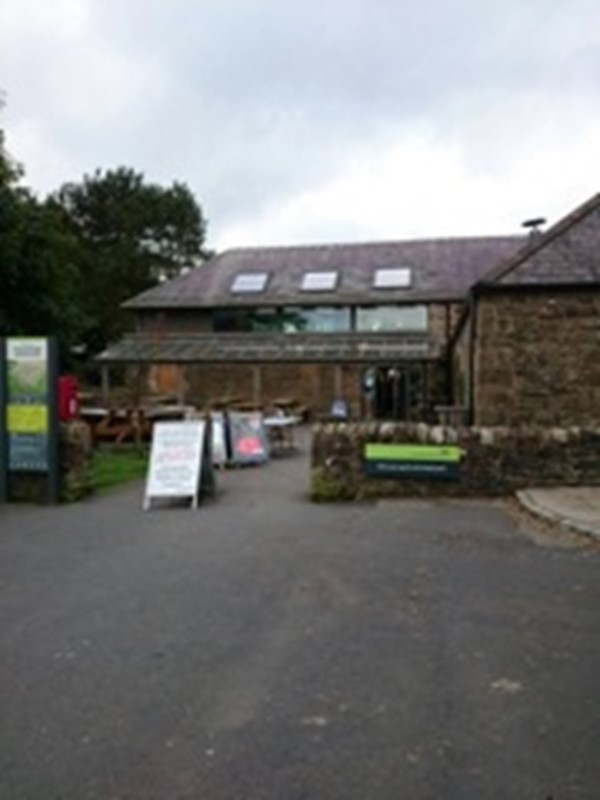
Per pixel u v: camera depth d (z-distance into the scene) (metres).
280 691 4.23
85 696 4.20
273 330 31.00
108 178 54.50
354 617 5.58
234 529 8.96
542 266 12.81
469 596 6.08
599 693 4.15
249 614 5.68
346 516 9.67
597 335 12.55
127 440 20.23
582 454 10.80
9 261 19.12
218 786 3.23
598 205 13.57
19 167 21.09
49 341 11.01
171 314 31.97
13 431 11.14
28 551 7.96
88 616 5.69
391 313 29.86
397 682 4.34
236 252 34.44
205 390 30.47
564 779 3.25
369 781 3.25
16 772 3.38
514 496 10.62
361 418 27.50
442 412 15.73
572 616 5.53
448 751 3.51
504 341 12.83
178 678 4.45
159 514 10.09
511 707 3.98
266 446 16.31
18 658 4.82
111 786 3.24
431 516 9.57
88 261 48.28
